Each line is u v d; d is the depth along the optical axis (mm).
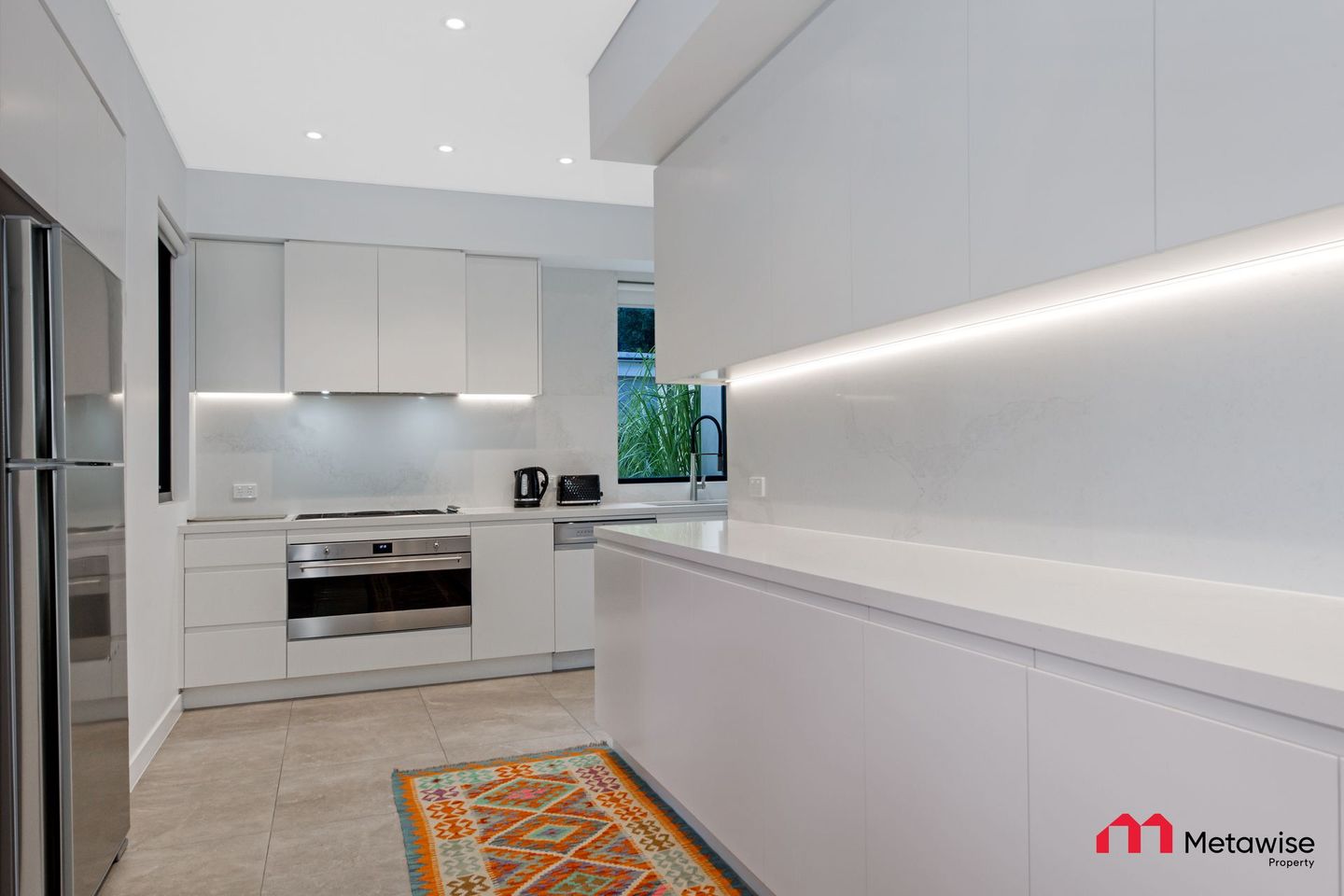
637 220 5207
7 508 1926
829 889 1770
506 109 3725
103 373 2354
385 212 4695
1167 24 1368
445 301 4828
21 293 1945
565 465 5465
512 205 4926
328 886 2346
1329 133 1140
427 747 3531
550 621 4797
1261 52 1225
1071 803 1182
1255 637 1130
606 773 3176
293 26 2990
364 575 4438
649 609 2793
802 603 1877
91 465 2205
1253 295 1506
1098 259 1501
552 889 2299
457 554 4621
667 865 2432
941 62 1884
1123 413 1756
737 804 2178
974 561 1981
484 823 2736
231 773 3234
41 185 1970
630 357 5812
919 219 1961
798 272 2479
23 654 1938
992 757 1326
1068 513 1895
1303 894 900
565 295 5504
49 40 2066
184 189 4301
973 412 2170
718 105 2967
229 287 4539
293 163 4344
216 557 4199
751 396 3328
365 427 5039
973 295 1800
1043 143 1614
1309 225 1239
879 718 1600
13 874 1924
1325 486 1403
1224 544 1564
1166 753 1051
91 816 2195
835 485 2783
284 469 4875
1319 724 892
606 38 3156
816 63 2371
